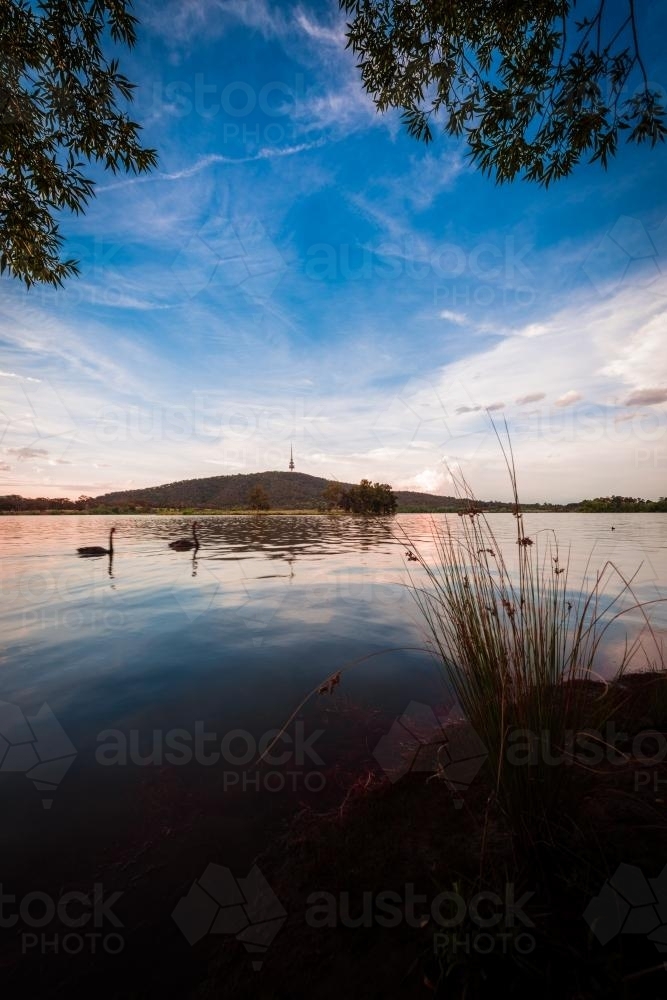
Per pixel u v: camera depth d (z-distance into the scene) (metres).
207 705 3.32
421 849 1.74
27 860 1.77
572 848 1.50
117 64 3.31
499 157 3.66
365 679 3.83
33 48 3.10
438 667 4.10
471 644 1.91
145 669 4.10
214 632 5.33
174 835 1.91
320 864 1.71
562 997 1.09
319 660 4.34
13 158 3.52
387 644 4.82
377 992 1.20
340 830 1.90
